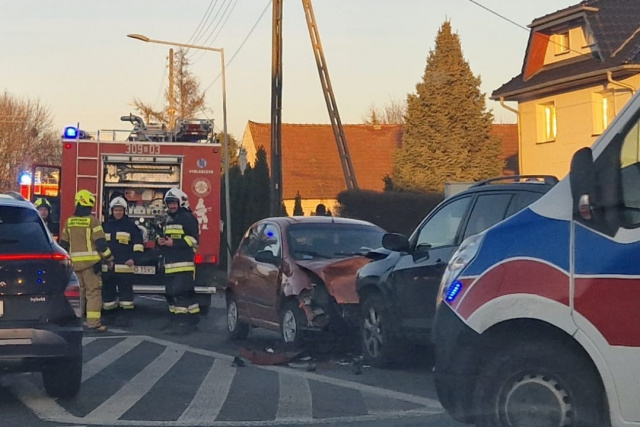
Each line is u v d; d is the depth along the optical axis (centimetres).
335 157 4909
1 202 791
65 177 1642
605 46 2589
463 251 568
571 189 507
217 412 759
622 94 2562
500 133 4994
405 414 747
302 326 1065
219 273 2383
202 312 1609
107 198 1659
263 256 1169
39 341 749
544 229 523
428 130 3844
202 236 1650
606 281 495
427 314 916
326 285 1054
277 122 2397
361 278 1020
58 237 1770
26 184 1891
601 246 500
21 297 751
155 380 920
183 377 940
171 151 1667
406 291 945
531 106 2947
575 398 512
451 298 556
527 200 838
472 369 545
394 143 5050
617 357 491
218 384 897
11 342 742
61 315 763
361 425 706
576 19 2738
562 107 2803
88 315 1343
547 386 522
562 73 2752
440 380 561
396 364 999
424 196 2497
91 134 1684
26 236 772
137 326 1448
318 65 2517
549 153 2870
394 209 2500
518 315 519
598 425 506
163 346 1193
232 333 1262
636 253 489
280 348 1141
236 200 2850
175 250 1330
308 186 4694
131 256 1455
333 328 1046
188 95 5097
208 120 1727
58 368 784
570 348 519
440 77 3856
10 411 764
